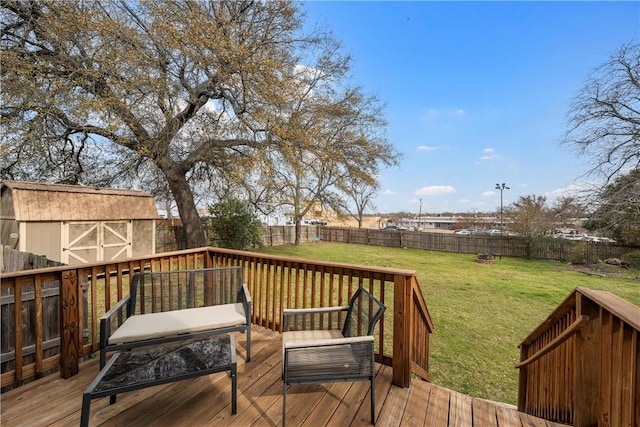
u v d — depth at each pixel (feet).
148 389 7.24
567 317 7.01
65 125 27.37
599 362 5.54
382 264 40.14
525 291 26.27
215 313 8.91
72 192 25.31
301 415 6.42
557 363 7.28
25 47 25.18
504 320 19.02
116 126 23.93
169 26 23.35
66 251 23.94
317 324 8.40
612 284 29.35
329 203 49.49
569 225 45.60
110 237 26.96
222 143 32.09
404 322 7.70
